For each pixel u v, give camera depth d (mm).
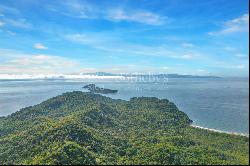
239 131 118938
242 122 110000
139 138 150000
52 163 103250
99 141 133875
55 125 144125
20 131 169000
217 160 100688
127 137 153625
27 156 121375
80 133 132500
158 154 113562
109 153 124812
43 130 141375
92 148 124625
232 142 118562
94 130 149750
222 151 110438
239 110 127562
